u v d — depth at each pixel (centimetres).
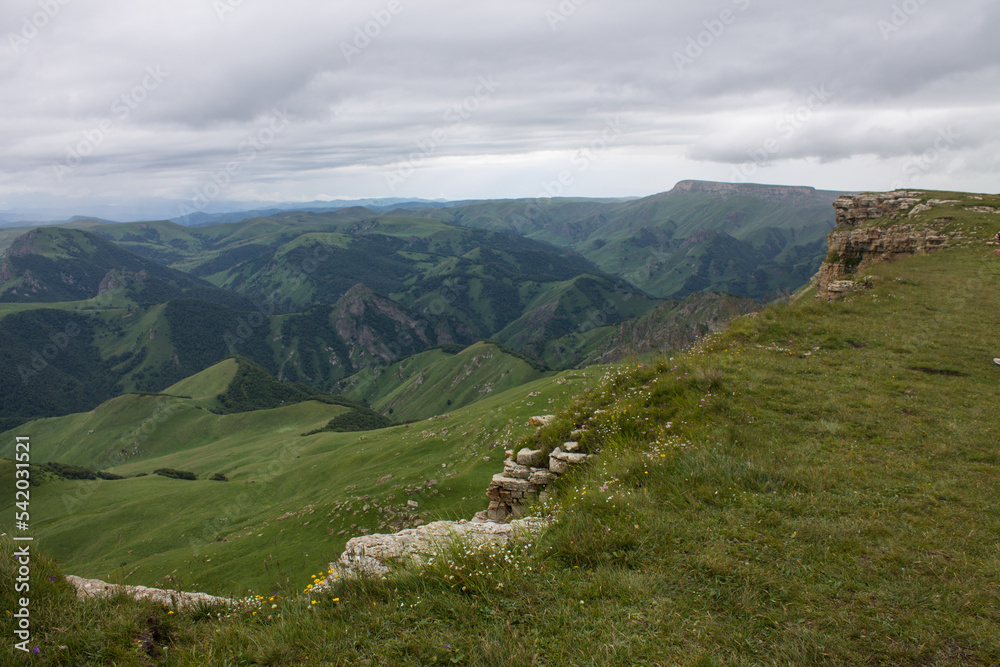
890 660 519
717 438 1105
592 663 533
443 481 5647
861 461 1007
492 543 806
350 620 640
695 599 629
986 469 971
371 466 8425
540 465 1316
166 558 6216
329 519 5856
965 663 510
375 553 856
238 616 682
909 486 903
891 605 599
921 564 671
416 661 555
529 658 546
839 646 535
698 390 1356
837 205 8288
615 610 618
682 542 754
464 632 602
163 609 711
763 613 595
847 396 1352
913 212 6894
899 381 1489
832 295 3262
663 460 1026
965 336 1948
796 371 1548
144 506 10225
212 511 9519
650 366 1583
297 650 582
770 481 916
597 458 1170
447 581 697
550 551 773
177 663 575
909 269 3766
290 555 5222
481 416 8588
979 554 695
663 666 523
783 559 697
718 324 2272
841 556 698
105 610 666
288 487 9956
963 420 1214
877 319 2216
